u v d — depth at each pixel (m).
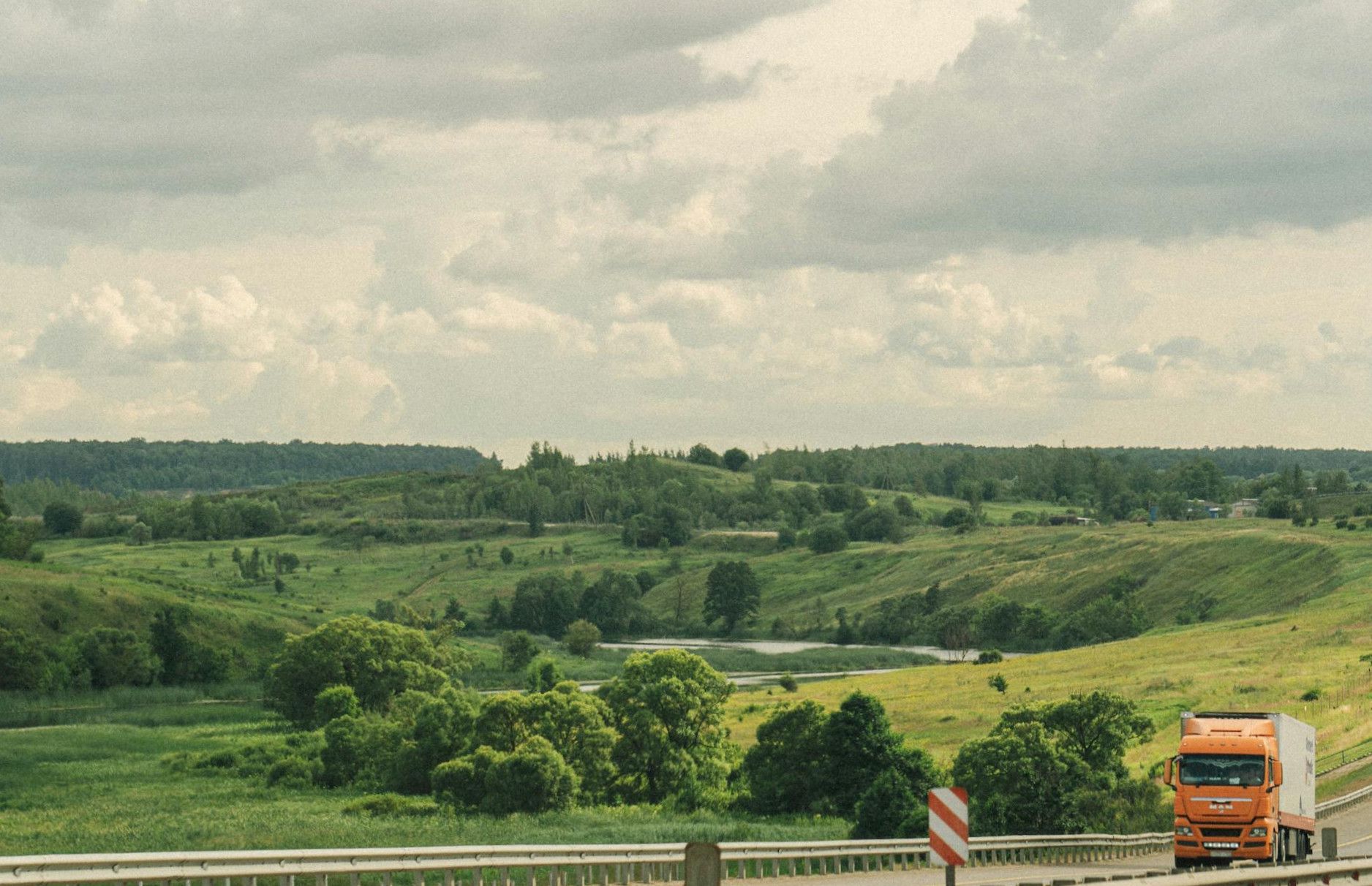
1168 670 139.12
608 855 39.78
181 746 129.62
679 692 101.44
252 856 29.52
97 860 26.03
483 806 89.62
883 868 52.84
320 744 120.44
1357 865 26.41
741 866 44.03
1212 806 41.69
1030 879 43.78
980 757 77.12
